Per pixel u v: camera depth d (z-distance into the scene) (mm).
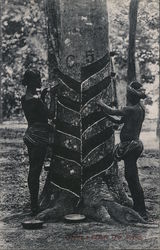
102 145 6008
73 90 5977
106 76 6059
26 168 6457
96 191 5895
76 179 5957
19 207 6207
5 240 5441
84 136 5977
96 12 6008
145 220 5703
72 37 5977
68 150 5988
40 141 5836
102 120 6000
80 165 5973
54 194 6008
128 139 5641
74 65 5973
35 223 5605
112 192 5969
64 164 6000
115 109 5734
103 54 6047
